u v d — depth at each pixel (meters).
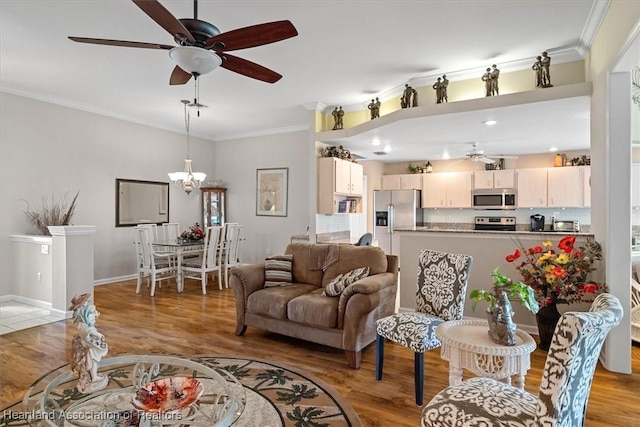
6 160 4.80
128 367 2.29
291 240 6.57
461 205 7.32
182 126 6.96
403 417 2.24
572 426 1.36
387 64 3.98
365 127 4.88
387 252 7.62
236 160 7.66
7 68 4.15
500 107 3.73
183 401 1.72
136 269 6.43
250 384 2.64
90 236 4.48
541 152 6.76
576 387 1.34
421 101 4.46
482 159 6.05
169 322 4.05
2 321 4.07
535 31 3.25
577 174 6.35
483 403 1.51
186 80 3.01
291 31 2.14
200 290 5.63
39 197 5.13
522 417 1.42
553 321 3.20
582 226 6.65
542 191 6.61
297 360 3.08
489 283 3.85
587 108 3.76
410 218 7.45
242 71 2.69
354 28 3.21
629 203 2.80
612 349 2.83
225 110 5.84
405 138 5.32
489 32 3.27
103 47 3.61
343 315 3.02
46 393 1.84
